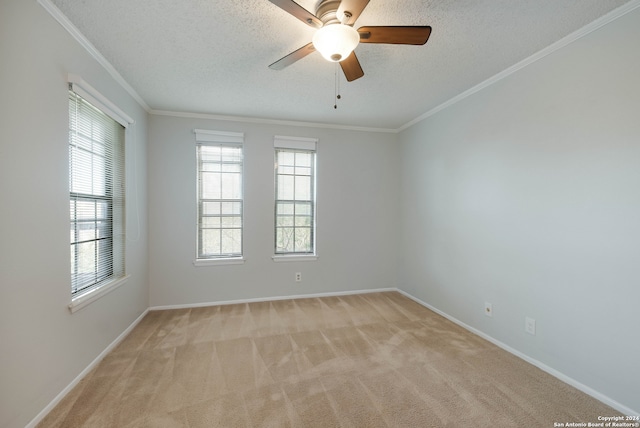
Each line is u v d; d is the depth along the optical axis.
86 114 2.13
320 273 4.03
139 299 3.11
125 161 2.73
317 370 2.16
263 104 3.26
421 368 2.19
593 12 1.74
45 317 1.65
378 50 2.16
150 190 3.43
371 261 4.23
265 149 3.79
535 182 2.25
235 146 3.69
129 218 2.83
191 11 1.73
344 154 4.09
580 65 1.93
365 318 3.21
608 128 1.79
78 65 1.96
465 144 2.97
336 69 2.45
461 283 3.03
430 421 1.64
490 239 2.67
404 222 4.14
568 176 2.02
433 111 3.45
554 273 2.11
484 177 2.73
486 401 1.82
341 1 1.40
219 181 3.69
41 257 1.62
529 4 1.67
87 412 1.68
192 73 2.52
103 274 2.43
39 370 1.60
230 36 1.99
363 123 4.00
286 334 2.78
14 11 1.43
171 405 1.75
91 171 2.22
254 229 3.77
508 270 2.49
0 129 1.35
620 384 1.73
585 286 1.92
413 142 3.89
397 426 1.60
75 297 2.01
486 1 1.64
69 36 1.85
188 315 3.27
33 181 1.56
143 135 3.24
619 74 1.73
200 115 3.55
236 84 2.74
